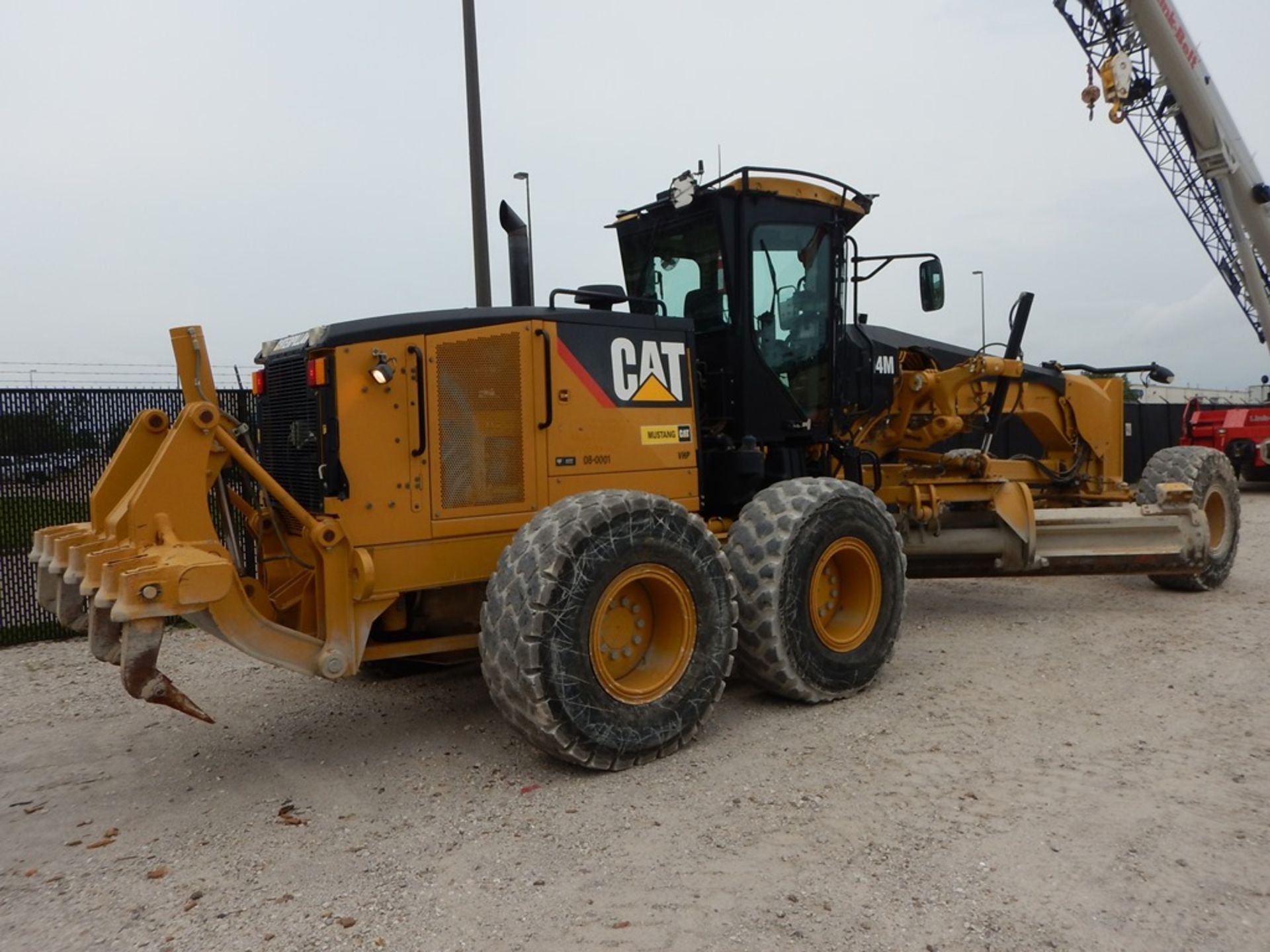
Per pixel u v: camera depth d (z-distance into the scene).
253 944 2.93
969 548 6.98
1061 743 4.36
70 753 4.80
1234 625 6.66
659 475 5.16
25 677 6.34
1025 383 7.98
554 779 4.15
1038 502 8.41
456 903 3.12
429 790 4.12
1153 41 12.66
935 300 6.42
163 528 3.95
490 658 4.05
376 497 4.36
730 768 4.20
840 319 6.39
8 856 3.65
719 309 5.92
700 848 3.42
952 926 2.86
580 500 4.29
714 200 5.82
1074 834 3.43
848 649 5.14
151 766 4.57
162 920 3.10
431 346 4.48
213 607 3.89
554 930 2.93
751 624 4.83
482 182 10.87
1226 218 14.41
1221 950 2.71
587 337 4.91
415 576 4.45
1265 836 3.38
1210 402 18.03
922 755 4.25
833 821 3.60
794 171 5.87
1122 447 8.84
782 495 5.04
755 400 5.90
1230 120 13.50
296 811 3.96
